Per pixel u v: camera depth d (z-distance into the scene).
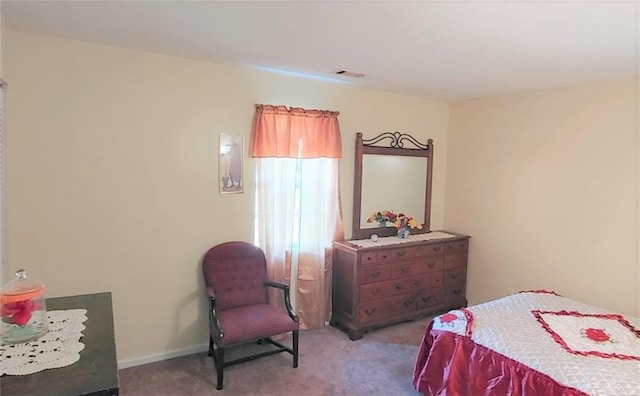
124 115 2.77
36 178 2.54
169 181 2.97
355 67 3.02
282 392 2.67
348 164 3.87
